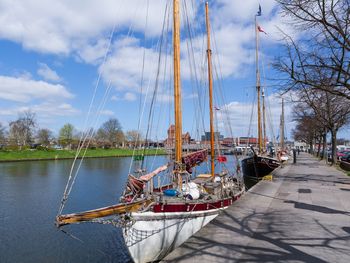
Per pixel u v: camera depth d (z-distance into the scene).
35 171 47.62
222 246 6.77
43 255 13.26
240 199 12.46
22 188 31.06
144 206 8.75
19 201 24.72
